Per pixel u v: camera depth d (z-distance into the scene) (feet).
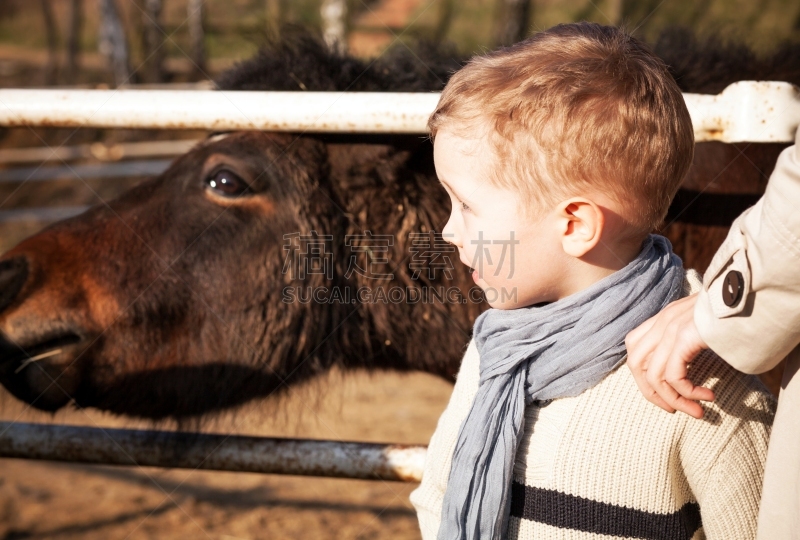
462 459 3.27
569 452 3.22
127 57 45.11
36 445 5.57
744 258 2.67
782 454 2.92
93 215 6.28
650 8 47.80
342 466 5.26
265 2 60.70
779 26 43.34
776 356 2.74
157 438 5.56
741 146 5.78
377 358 6.50
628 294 3.17
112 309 6.00
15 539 9.44
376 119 5.21
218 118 5.40
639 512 3.17
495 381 3.29
